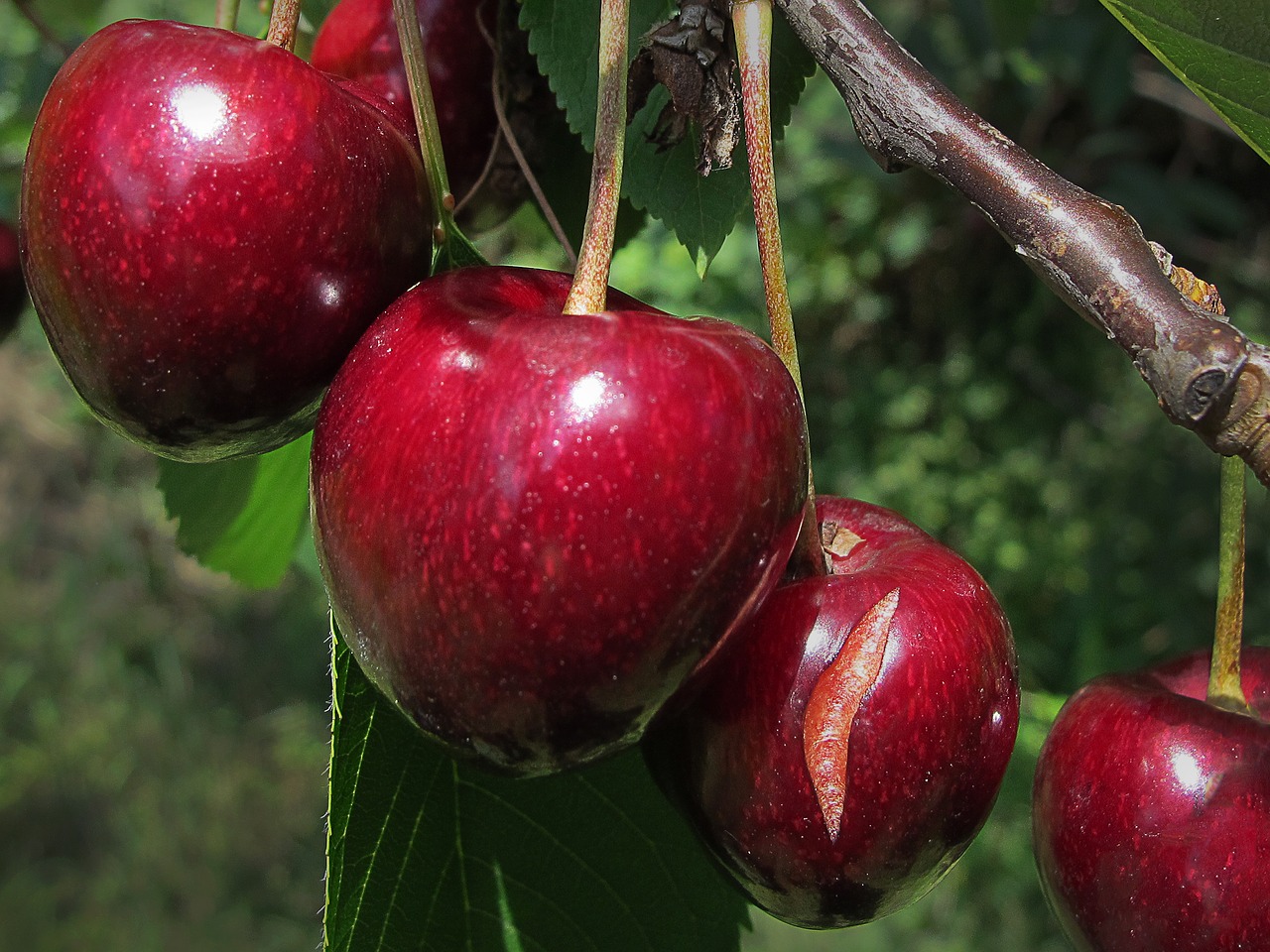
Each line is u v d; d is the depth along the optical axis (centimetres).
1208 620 65
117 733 87
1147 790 17
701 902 18
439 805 18
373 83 19
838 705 16
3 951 72
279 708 91
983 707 16
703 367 15
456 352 15
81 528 98
